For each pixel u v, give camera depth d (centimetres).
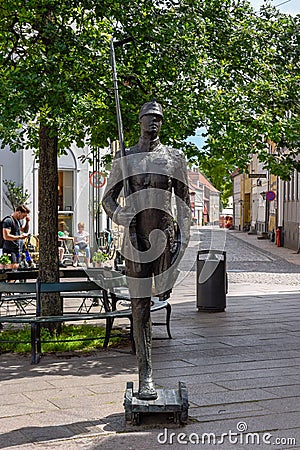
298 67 1073
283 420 588
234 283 1858
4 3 888
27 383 724
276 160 1018
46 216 974
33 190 2389
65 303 1425
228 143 936
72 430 564
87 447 524
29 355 867
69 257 1823
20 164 2364
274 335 1016
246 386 704
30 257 1783
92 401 651
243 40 1025
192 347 919
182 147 941
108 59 927
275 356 862
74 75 897
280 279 1980
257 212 5638
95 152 1095
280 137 980
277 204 4122
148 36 933
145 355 588
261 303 1406
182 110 928
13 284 931
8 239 1428
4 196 2344
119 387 706
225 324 1119
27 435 552
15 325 1091
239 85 1008
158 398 583
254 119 960
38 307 877
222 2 1023
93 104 881
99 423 581
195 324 1118
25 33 998
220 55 1020
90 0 910
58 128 871
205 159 928
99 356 859
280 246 3803
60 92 845
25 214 1458
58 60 891
